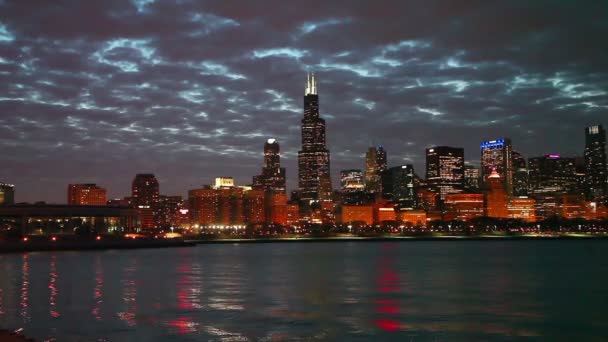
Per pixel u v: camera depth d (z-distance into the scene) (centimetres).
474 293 11338
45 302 9962
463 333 7444
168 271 16800
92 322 8081
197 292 11462
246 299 10425
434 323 8075
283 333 7381
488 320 8306
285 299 10419
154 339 7025
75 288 12050
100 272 16212
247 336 7206
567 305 9712
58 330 7544
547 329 7712
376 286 12619
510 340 7094
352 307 9475
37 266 18475
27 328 7662
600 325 7981
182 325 7869
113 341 6944
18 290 11675
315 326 7844
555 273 16012
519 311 9088
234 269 17875
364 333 7406
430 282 13538
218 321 8181
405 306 9569
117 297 10662
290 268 18288
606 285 12788
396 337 7188
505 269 17588
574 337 7269
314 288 12256
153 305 9619
